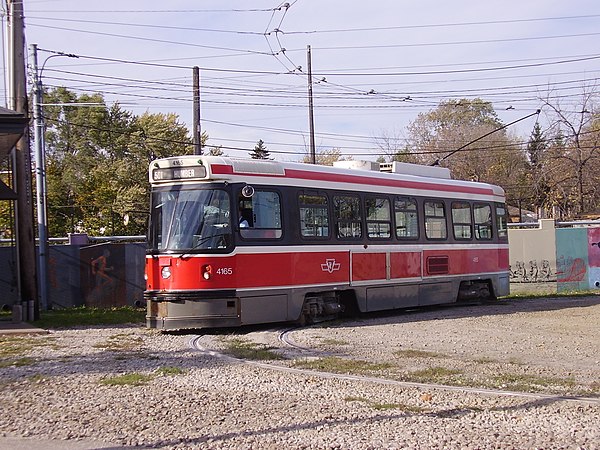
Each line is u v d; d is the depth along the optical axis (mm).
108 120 63281
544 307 21141
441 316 18484
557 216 58062
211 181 14695
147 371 10359
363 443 6648
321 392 8898
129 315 18891
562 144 57625
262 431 7094
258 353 11898
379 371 10391
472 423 7340
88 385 9375
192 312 14383
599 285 30609
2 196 17312
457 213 20984
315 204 16391
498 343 13328
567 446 6516
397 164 19781
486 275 22031
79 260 22016
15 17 18203
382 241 18109
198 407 8094
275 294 15281
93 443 6770
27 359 11453
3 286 20609
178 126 59562
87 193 50438
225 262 14523
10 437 7004
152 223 15109
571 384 9430
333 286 16594
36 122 22266
